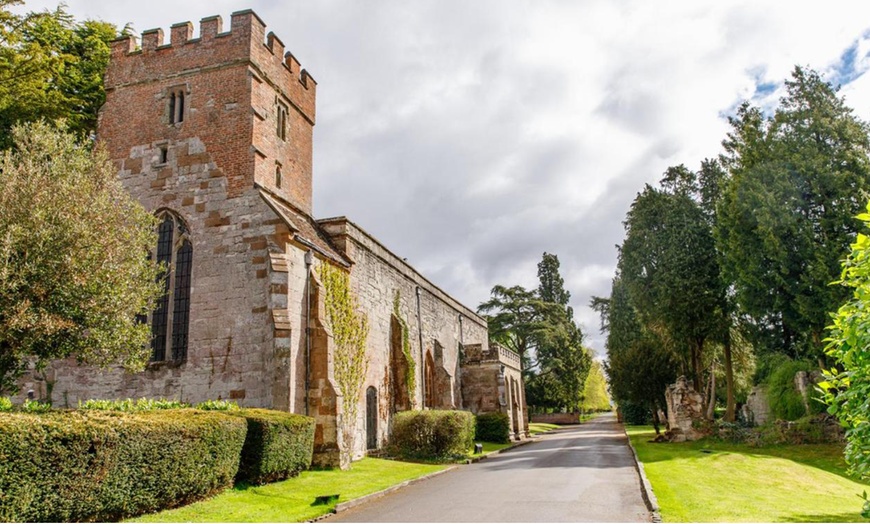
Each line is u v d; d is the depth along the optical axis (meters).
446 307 42.72
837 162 25.70
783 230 25.86
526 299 70.44
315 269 21.91
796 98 27.23
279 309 19.47
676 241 33.38
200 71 23.30
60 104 24.78
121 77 24.25
